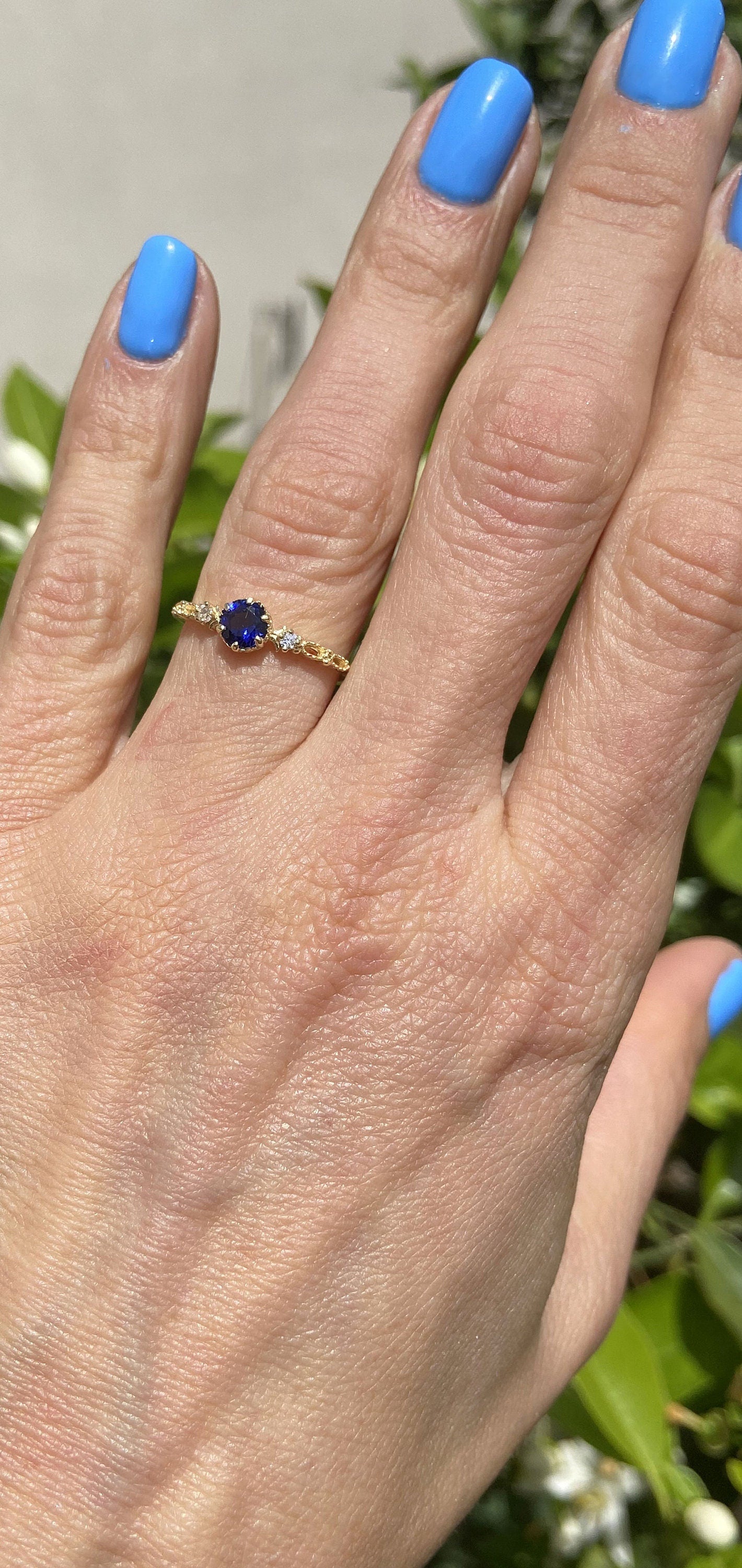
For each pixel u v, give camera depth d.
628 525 0.14
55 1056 0.14
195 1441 0.13
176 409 0.16
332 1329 0.14
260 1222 0.14
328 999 0.14
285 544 0.15
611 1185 0.17
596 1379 0.17
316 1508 0.14
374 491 0.15
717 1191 0.20
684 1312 0.19
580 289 0.15
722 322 0.15
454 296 0.15
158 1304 0.14
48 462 0.22
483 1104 0.14
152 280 0.15
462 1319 0.14
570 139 0.15
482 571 0.14
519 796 0.15
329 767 0.15
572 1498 0.22
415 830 0.14
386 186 0.15
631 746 0.14
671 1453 0.18
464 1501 0.14
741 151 0.23
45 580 0.16
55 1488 0.13
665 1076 0.17
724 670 0.14
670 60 0.14
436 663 0.15
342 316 0.15
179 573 0.18
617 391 0.14
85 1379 0.14
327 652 0.15
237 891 0.15
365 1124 0.14
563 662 0.15
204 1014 0.14
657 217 0.15
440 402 0.15
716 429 0.14
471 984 0.14
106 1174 0.14
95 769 0.16
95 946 0.15
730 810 0.19
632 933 0.15
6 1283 0.14
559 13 0.24
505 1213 0.14
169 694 0.15
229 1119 0.14
